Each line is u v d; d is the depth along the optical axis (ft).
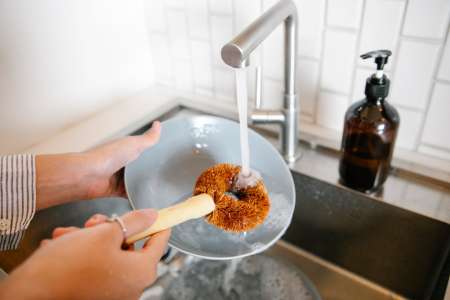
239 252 1.44
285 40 1.70
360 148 1.75
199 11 2.20
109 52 2.35
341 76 1.92
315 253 2.22
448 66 1.61
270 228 1.53
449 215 1.68
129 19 2.39
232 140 1.85
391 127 1.68
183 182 1.80
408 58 1.69
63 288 0.99
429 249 1.77
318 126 2.15
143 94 2.61
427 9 1.55
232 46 1.25
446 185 1.81
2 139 2.02
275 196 1.66
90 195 1.69
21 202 1.47
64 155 1.57
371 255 2.00
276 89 2.19
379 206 1.81
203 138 1.87
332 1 1.75
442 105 1.71
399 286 1.98
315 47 1.92
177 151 1.84
